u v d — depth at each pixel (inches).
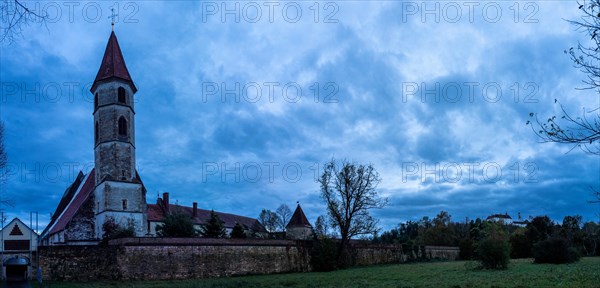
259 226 4712.1
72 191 3489.2
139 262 1881.2
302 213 4210.1
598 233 3932.1
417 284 1309.1
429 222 5807.1
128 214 2586.1
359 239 3083.2
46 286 1576.0
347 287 1312.7
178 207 3715.6
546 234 3624.5
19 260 2335.1
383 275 1822.1
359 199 2650.1
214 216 2719.0
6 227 2363.4
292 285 1461.6
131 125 2709.2
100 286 1537.9
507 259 2010.3
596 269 1722.4
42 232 3609.7
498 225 3897.6
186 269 1977.1
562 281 1222.9
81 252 1860.2
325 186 2677.2
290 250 2410.2
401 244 3415.4
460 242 4072.3
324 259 2465.6
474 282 1296.8
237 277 2000.5
